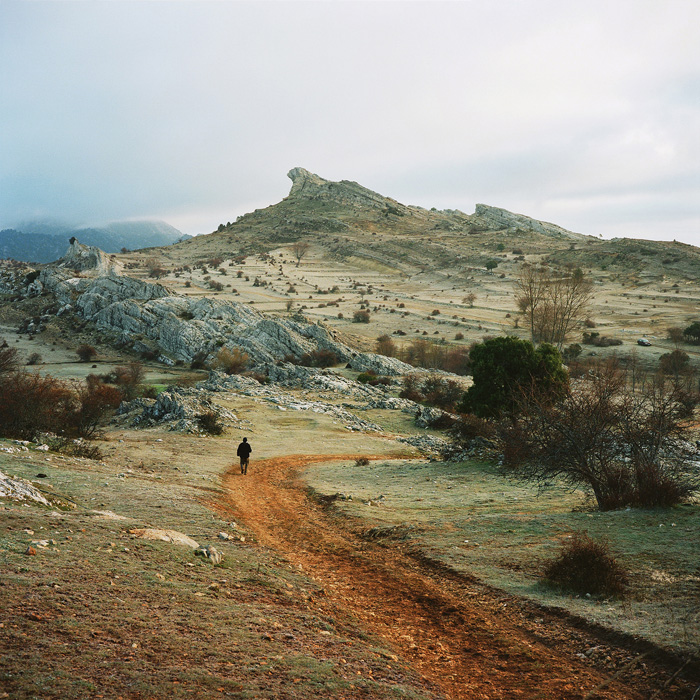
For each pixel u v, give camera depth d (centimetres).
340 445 4678
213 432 4700
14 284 19062
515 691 734
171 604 832
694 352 10606
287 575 1213
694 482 1902
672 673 738
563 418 1988
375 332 14088
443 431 5719
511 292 18688
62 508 1478
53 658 579
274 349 12119
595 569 1092
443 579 1268
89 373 11275
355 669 710
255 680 613
